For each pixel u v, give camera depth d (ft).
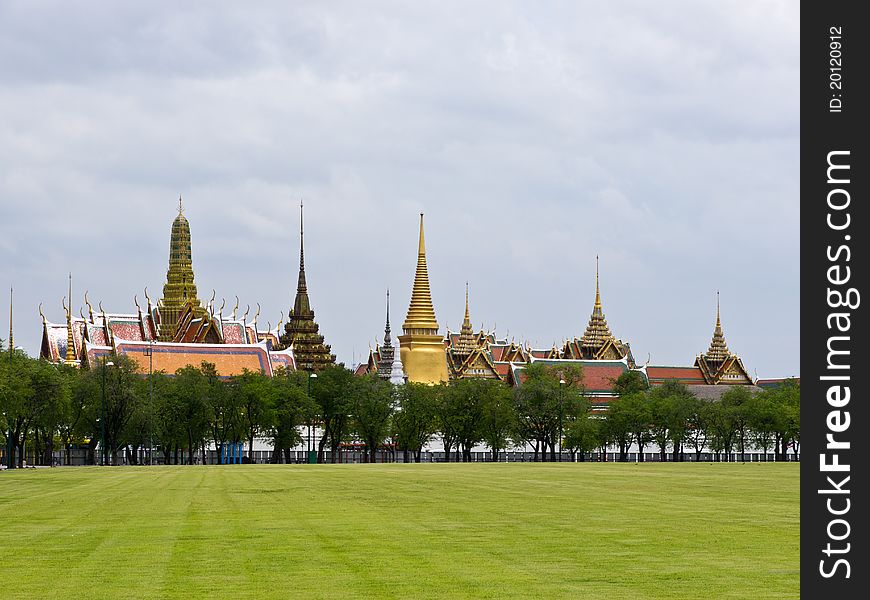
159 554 155.02
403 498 267.18
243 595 122.72
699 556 151.33
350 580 131.95
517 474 429.79
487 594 122.21
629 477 399.65
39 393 574.15
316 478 388.98
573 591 123.95
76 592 125.18
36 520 207.00
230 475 424.05
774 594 122.31
